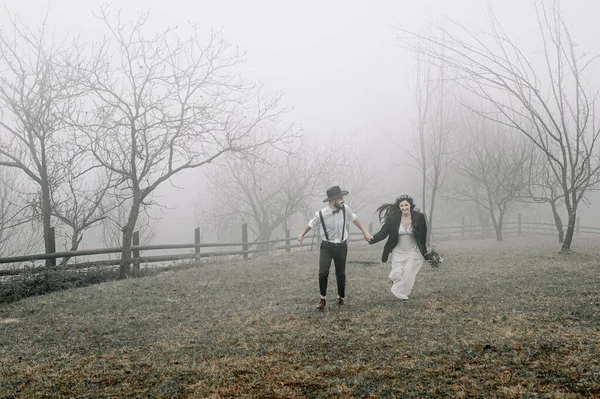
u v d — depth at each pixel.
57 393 4.27
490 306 6.74
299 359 4.88
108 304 8.37
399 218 7.48
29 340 6.22
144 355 5.32
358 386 4.08
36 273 10.83
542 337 5.01
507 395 3.66
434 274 10.38
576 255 12.76
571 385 3.75
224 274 11.61
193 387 4.25
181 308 7.93
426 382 4.06
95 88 12.05
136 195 12.58
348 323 6.21
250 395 4.02
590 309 6.16
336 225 7.12
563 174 13.24
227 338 5.81
